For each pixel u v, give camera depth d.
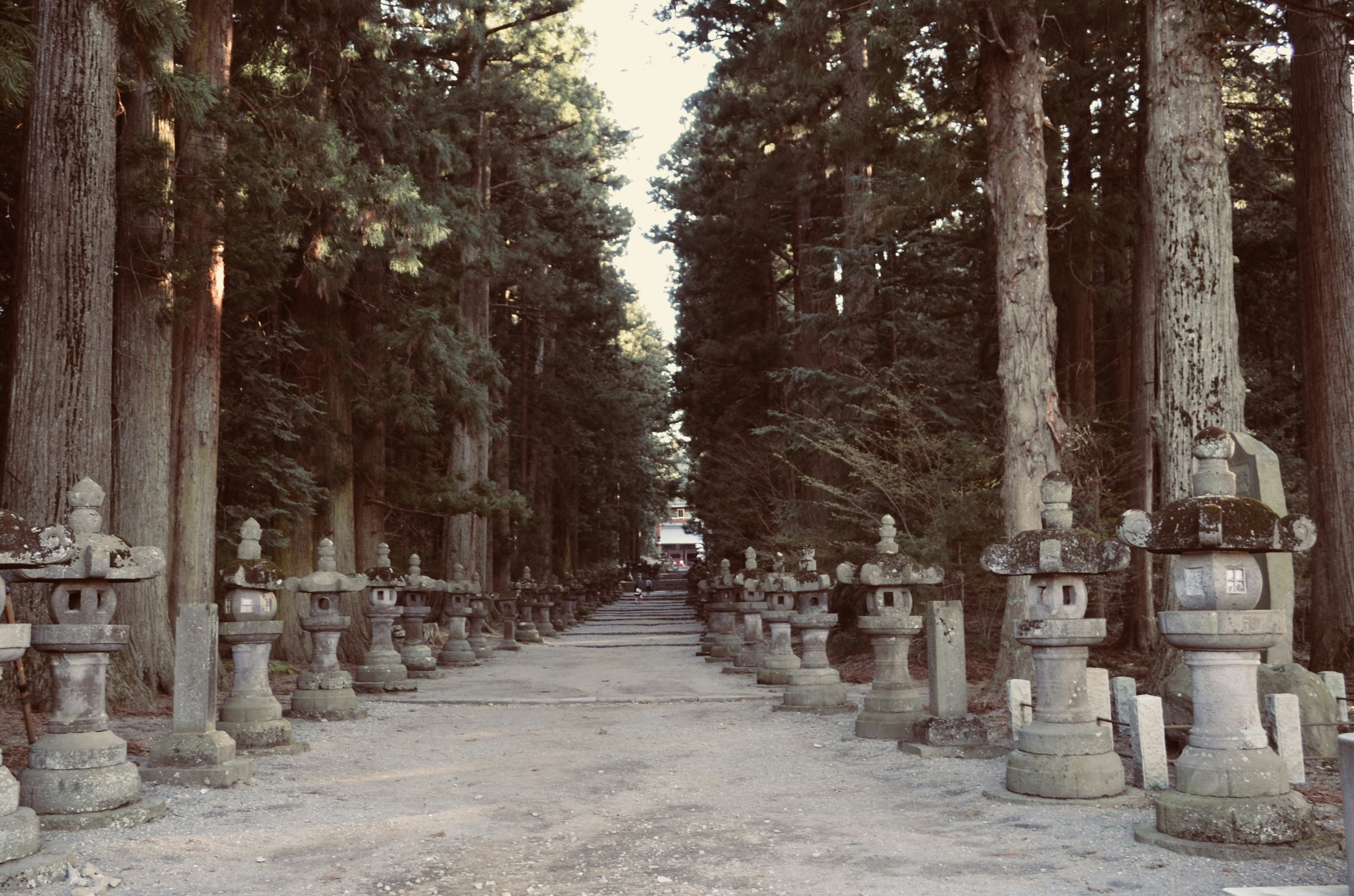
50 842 6.16
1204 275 11.41
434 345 22.02
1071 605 7.88
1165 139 11.76
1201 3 11.66
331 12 20.75
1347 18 12.16
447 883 5.67
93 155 13.02
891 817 7.21
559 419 48.75
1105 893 5.25
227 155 15.84
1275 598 9.73
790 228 34.94
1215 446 6.51
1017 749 8.27
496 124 35.34
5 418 16.23
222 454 19.47
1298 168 15.87
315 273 19.06
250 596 10.56
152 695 13.91
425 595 21.53
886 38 14.41
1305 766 8.34
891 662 11.27
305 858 6.22
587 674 20.39
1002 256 14.03
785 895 5.36
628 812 7.54
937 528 17.67
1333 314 15.12
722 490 34.47
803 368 25.19
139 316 15.26
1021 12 13.92
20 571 7.13
